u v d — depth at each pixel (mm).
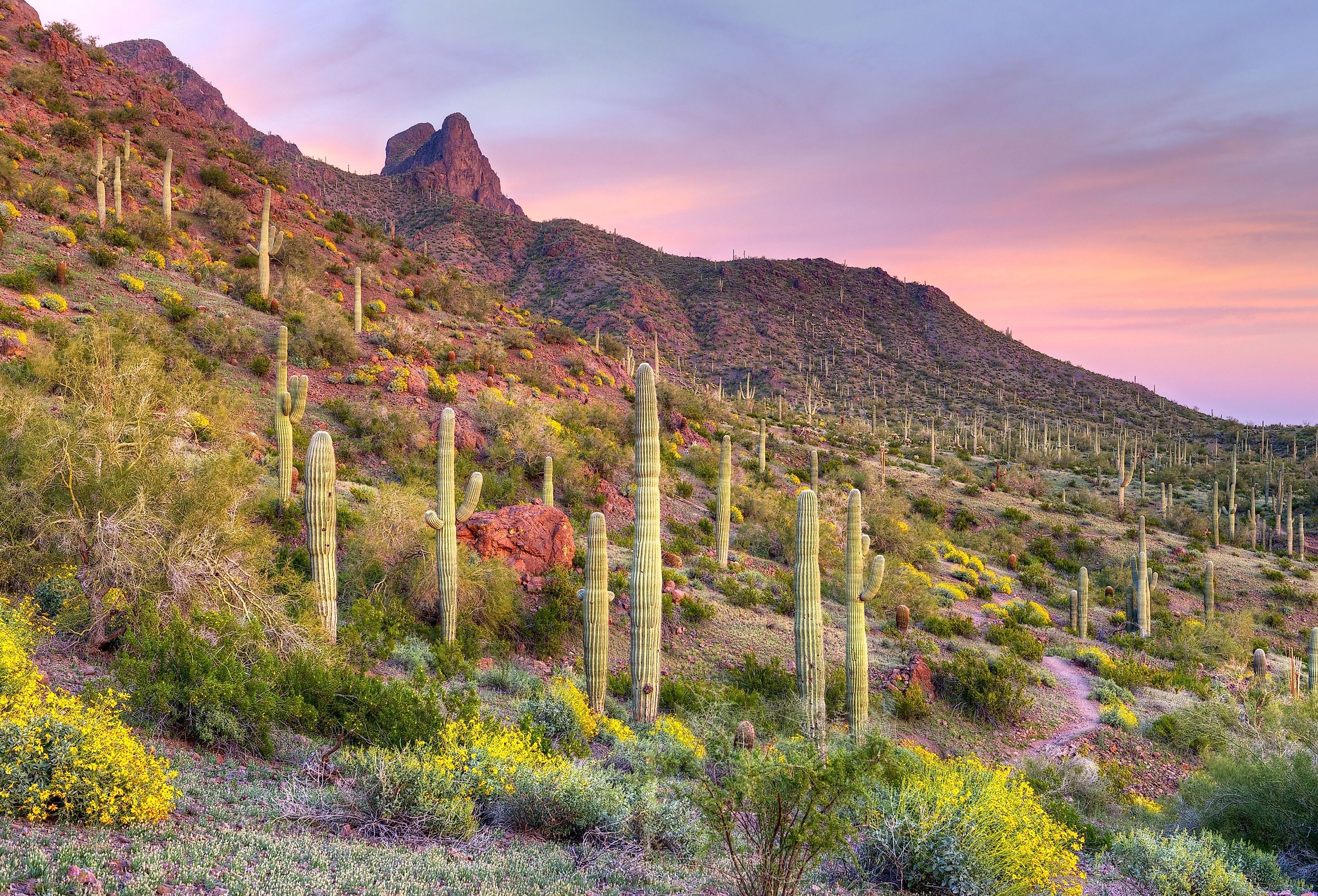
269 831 5938
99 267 36062
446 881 5559
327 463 14219
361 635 13148
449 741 8258
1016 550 51625
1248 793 10555
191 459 15234
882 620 26719
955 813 7102
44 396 18125
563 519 23094
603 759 11070
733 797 5828
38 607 10109
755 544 36094
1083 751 18906
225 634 9922
